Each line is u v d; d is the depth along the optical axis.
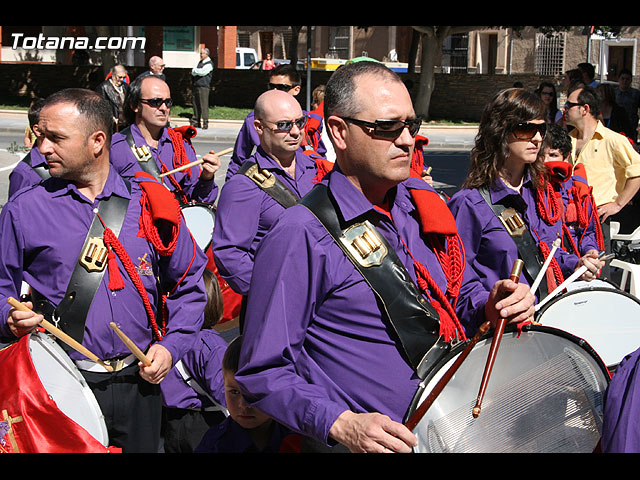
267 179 4.68
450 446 2.31
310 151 5.30
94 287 3.14
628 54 35.56
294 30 27.98
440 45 26.09
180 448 3.78
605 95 9.15
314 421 2.19
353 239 2.33
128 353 3.24
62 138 3.09
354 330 2.34
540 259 3.76
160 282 3.36
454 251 2.57
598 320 3.78
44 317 3.14
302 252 2.30
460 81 27.06
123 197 3.23
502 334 2.35
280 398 2.25
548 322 3.73
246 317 2.37
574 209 4.55
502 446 2.36
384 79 2.33
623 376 2.16
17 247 3.14
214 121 23.14
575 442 2.44
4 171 14.09
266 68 30.00
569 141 5.13
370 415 2.14
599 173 6.17
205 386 3.64
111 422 3.28
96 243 3.16
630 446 2.06
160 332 3.37
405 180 2.45
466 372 2.36
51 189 3.20
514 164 3.76
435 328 2.35
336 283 2.32
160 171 6.02
